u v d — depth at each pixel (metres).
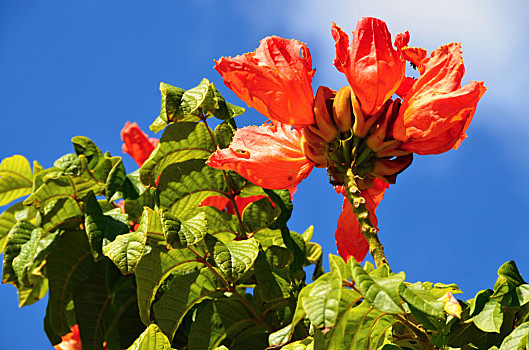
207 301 1.25
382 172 1.16
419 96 1.12
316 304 1.02
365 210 1.13
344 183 1.16
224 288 1.22
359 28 1.14
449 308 1.07
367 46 1.13
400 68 1.13
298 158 1.19
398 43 1.14
